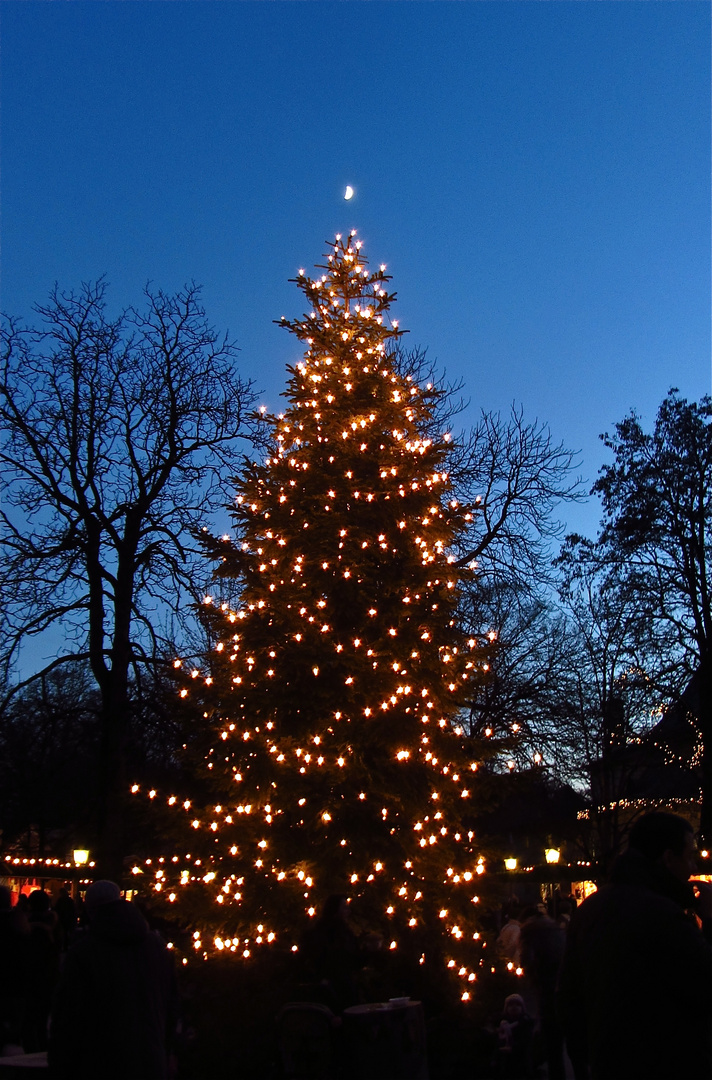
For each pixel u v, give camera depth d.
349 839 10.30
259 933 9.82
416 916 10.12
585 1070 3.82
